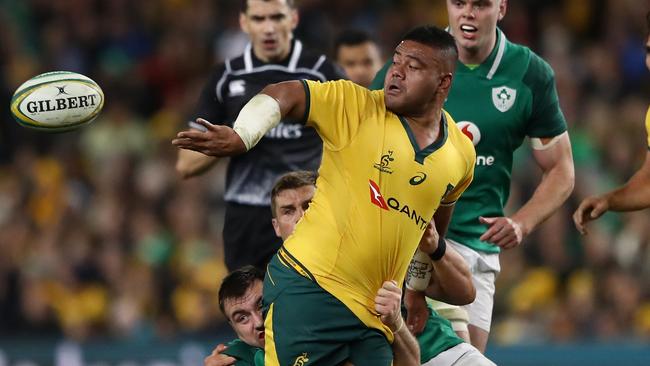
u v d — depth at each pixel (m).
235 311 23.11
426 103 20.34
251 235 28.94
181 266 47.88
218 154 19.00
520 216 25.47
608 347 40.66
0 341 43.47
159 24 60.66
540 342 43.41
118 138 54.53
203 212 49.75
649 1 59.97
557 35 58.72
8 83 56.56
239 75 28.77
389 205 20.27
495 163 25.92
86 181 52.81
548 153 26.34
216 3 61.03
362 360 20.64
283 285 20.50
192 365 40.91
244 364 23.38
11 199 51.50
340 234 20.23
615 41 58.72
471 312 26.42
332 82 20.48
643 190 25.83
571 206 48.75
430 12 60.81
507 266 46.94
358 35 32.66
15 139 54.81
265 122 19.48
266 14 28.36
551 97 26.02
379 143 20.20
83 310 46.06
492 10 25.02
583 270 47.16
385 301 20.25
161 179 51.28
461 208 25.97
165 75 58.41
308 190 22.78
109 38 59.94
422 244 22.05
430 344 23.61
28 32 60.22
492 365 23.50
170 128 55.31
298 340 20.41
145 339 43.88
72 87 21.45
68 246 48.03
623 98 56.22
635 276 47.22
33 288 46.31
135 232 48.97
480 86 25.61
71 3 60.75
